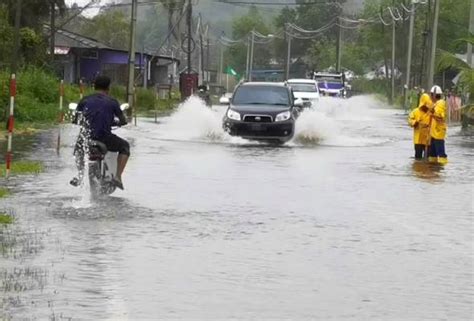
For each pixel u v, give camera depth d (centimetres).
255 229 1656
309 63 15350
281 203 1981
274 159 2972
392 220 1797
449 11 10900
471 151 3644
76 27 12062
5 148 3070
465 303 1158
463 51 10738
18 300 1123
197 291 1190
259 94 3797
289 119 3628
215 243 1516
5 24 5459
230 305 1123
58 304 1109
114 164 2033
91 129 1966
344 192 2195
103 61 8150
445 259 1433
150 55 8706
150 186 2195
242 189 2191
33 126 4153
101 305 1109
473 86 5434
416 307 1133
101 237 1538
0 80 4069
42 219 1694
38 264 1323
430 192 2238
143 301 1133
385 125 5484
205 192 2120
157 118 5544
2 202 1875
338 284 1247
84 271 1286
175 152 3139
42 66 5794
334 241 1561
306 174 2550
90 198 1958
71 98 5403
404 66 11475
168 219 1734
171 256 1405
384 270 1343
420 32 11144
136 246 1473
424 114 3089
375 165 2891
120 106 2050
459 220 1814
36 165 2497
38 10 6019
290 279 1270
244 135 3612
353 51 13850
